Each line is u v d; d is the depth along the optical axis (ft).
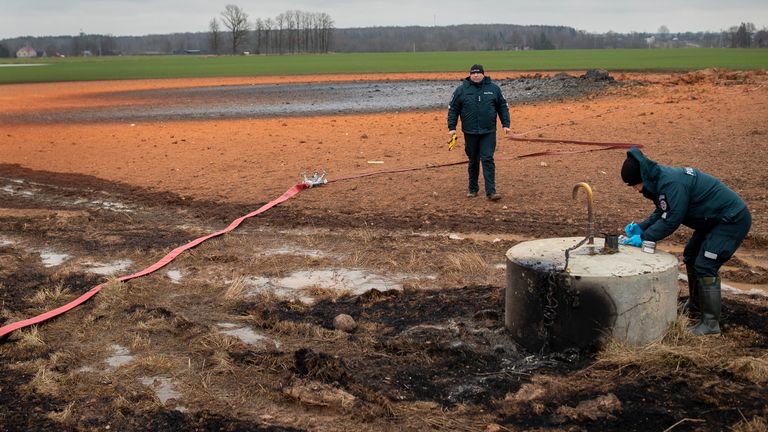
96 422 15.80
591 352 17.93
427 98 99.66
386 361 18.40
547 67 183.42
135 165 48.11
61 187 42.16
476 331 19.90
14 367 18.57
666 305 18.07
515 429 15.08
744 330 19.33
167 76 185.47
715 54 273.54
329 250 28.55
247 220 33.42
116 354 19.45
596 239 20.36
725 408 15.34
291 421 15.72
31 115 86.17
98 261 28.07
